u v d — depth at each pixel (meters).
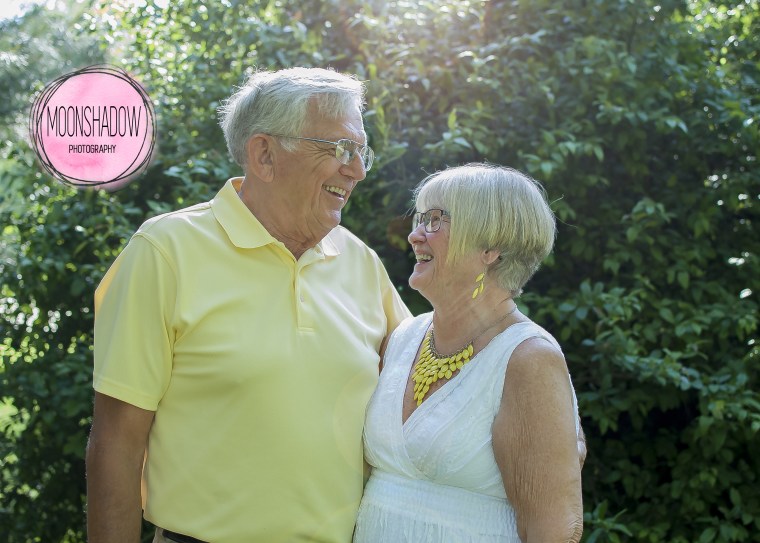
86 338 4.09
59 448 4.12
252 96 2.08
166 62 4.39
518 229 1.98
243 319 1.99
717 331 3.66
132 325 1.94
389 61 3.73
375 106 3.46
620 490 3.80
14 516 4.25
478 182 2.00
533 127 3.76
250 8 4.14
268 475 1.95
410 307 3.52
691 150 3.98
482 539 1.92
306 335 2.04
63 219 3.86
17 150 4.15
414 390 2.05
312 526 1.99
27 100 4.62
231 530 1.94
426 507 1.97
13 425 4.21
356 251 2.34
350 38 3.97
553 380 1.87
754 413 3.41
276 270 2.07
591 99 3.73
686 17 4.38
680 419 3.85
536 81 3.70
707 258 4.00
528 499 1.83
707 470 3.49
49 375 3.82
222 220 2.06
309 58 3.83
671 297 3.84
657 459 3.81
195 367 1.95
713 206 3.84
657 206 3.53
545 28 3.78
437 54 3.74
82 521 4.24
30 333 4.04
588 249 3.75
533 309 3.67
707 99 3.93
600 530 3.18
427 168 3.67
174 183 4.02
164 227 2.01
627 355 3.36
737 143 3.98
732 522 3.48
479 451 1.90
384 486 2.05
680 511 3.57
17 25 4.71
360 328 2.19
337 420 2.05
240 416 1.95
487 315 2.03
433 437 1.94
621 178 3.98
